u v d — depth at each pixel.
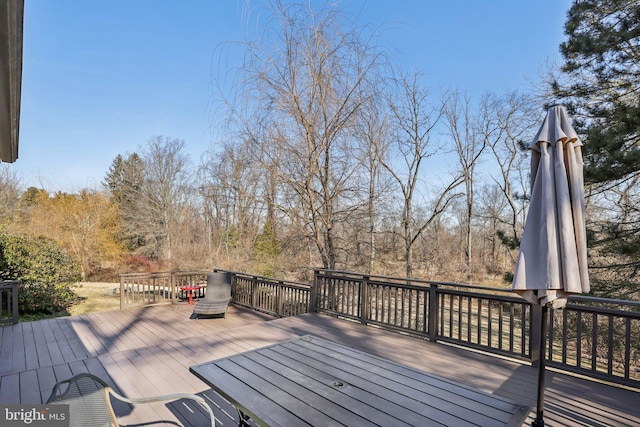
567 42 7.41
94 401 1.81
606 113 6.95
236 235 10.90
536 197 1.99
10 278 7.55
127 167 21.45
